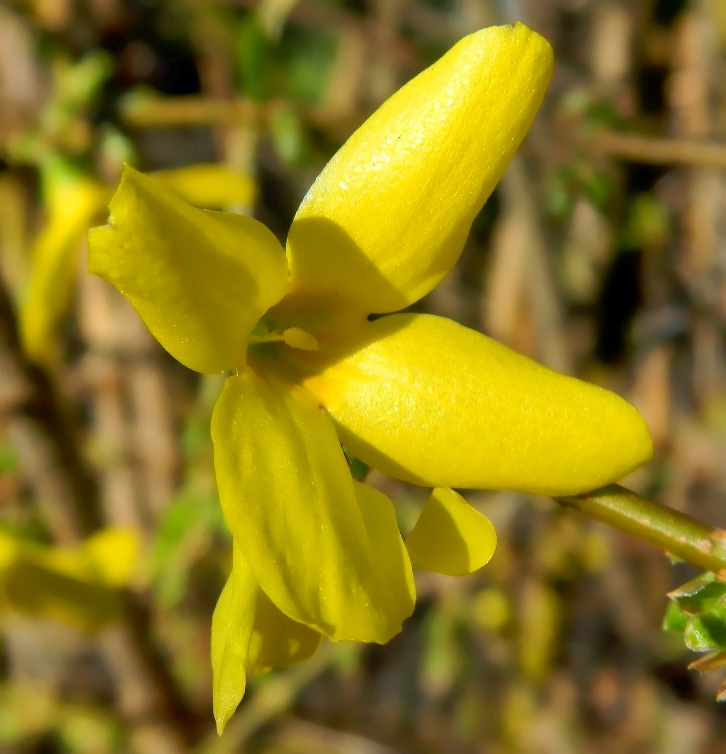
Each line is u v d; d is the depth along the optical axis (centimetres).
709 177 26
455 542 13
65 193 17
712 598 13
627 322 28
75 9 18
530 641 25
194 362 13
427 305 26
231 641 12
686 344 28
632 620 25
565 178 20
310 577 12
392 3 24
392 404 13
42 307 17
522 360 13
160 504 22
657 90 26
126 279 12
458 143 13
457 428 13
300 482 13
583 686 26
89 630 18
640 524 13
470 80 13
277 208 27
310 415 13
